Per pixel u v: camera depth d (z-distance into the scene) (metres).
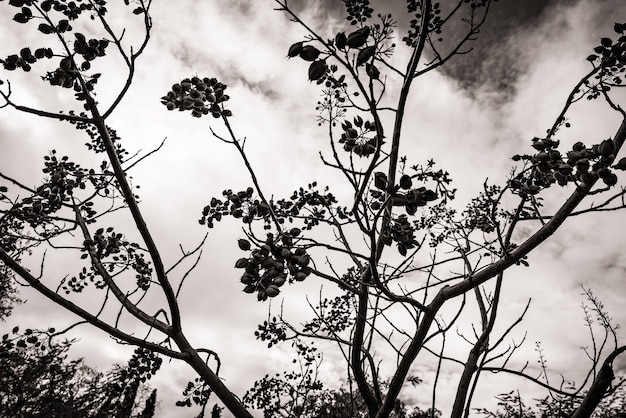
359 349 3.35
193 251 3.22
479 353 3.29
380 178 1.86
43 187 4.20
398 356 2.93
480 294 4.11
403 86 2.51
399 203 1.86
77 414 5.57
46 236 4.08
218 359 3.49
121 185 2.99
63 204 4.28
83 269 4.72
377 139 1.85
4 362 4.66
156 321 3.25
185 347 3.16
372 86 1.70
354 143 2.09
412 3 3.44
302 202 3.77
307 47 1.58
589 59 2.89
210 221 2.96
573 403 3.19
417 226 5.05
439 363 2.71
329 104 2.30
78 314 3.04
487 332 3.31
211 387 3.09
